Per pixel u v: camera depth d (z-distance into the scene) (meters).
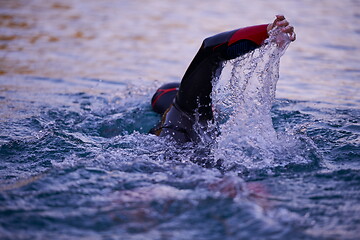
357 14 39.75
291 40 9.95
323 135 12.38
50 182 8.40
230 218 6.95
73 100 17.64
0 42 29.44
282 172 9.46
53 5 42.91
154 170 9.14
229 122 11.03
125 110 15.83
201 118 10.97
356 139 11.92
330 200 7.83
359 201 7.79
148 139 11.15
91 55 27.23
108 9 41.94
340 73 22.69
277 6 42.75
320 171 9.46
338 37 31.33
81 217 7.03
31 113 15.30
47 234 6.52
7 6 41.41
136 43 30.44
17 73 22.61
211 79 10.58
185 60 26.28
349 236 6.46
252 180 8.98
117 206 7.40
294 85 20.31
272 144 10.86
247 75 10.73
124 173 8.93
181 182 8.48
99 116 15.16
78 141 12.04
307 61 25.33
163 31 33.62
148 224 6.80
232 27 33.19
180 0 46.81
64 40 30.86
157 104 14.34
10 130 13.18
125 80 21.69
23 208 7.32
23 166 10.19
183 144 10.65
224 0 46.84
